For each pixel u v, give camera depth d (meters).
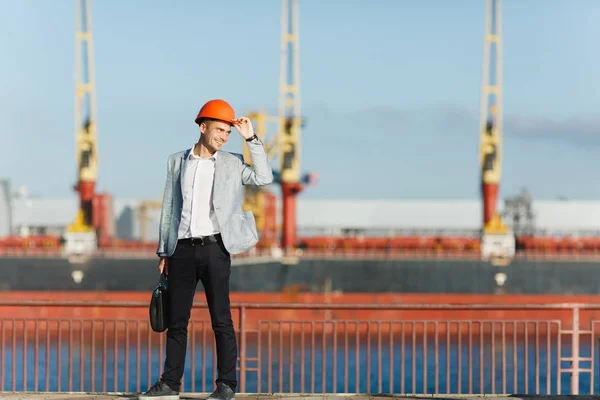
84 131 119.50
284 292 99.00
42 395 16.50
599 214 163.00
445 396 17.08
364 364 64.75
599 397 16.92
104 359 23.00
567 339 79.19
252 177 14.44
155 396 14.61
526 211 129.25
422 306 22.75
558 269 98.56
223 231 14.07
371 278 99.00
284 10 116.12
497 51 120.12
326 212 163.12
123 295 97.56
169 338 14.67
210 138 14.20
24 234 128.50
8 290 98.62
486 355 67.81
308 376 60.75
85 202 118.88
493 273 98.62
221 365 14.55
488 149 117.31
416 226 162.00
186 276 14.34
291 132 113.38
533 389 56.41
